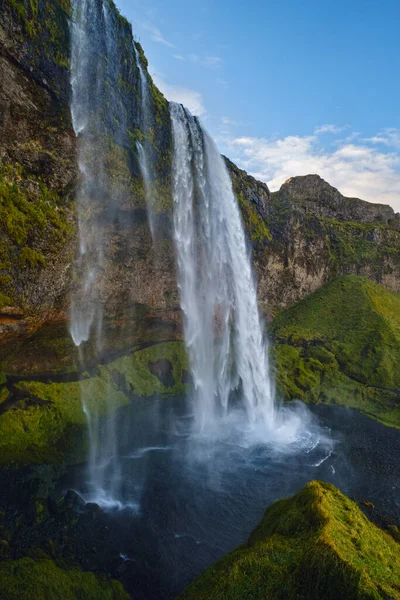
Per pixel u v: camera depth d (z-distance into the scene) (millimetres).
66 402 33000
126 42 34219
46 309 28547
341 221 89812
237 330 53156
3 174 24484
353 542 13742
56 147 27422
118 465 29328
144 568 19562
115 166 32188
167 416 39062
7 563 16578
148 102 37094
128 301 37781
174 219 39938
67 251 29219
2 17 23156
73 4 28234
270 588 12766
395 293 79375
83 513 22750
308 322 64000
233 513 24906
